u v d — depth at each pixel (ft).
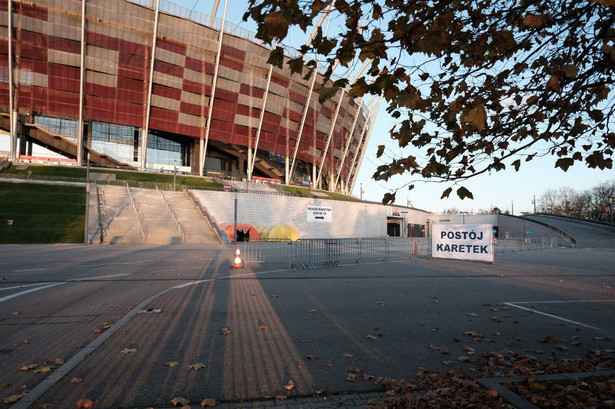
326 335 18.65
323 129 261.65
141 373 13.58
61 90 187.42
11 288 32.04
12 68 175.94
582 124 11.87
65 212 128.36
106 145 224.12
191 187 180.65
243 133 231.09
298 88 238.89
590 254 93.86
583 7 10.08
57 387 12.32
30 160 198.49
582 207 304.50
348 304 26.25
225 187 185.88
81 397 11.62
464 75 11.45
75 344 16.89
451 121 11.14
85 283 34.94
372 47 8.87
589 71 10.74
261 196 181.78
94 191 153.07
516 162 12.25
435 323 21.26
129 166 221.05
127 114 202.18
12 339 17.62
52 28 176.24
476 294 30.94
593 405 10.03
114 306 24.82
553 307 26.09
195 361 14.84
